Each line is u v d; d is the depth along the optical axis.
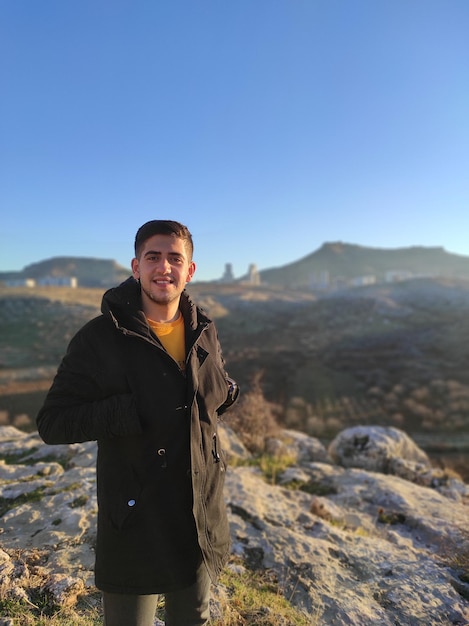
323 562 3.38
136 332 1.54
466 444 27.48
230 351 62.19
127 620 1.51
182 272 1.68
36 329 70.62
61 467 4.72
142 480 1.49
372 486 5.66
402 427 32.44
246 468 6.11
